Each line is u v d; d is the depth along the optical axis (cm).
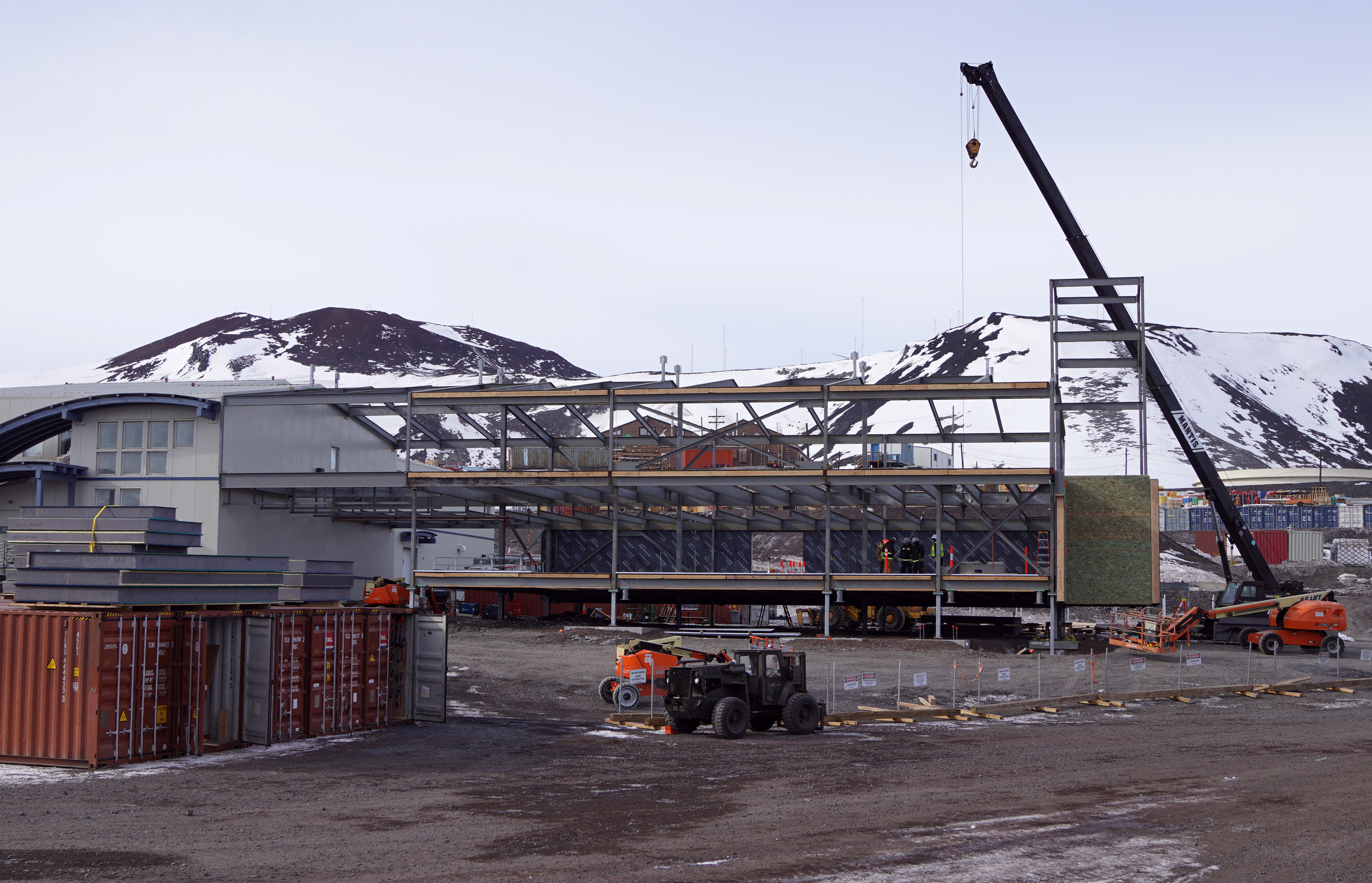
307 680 2108
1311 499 15450
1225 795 1614
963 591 4491
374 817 1409
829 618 4622
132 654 1803
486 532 7756
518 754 1977
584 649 4044
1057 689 3180
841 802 1538
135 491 4644
